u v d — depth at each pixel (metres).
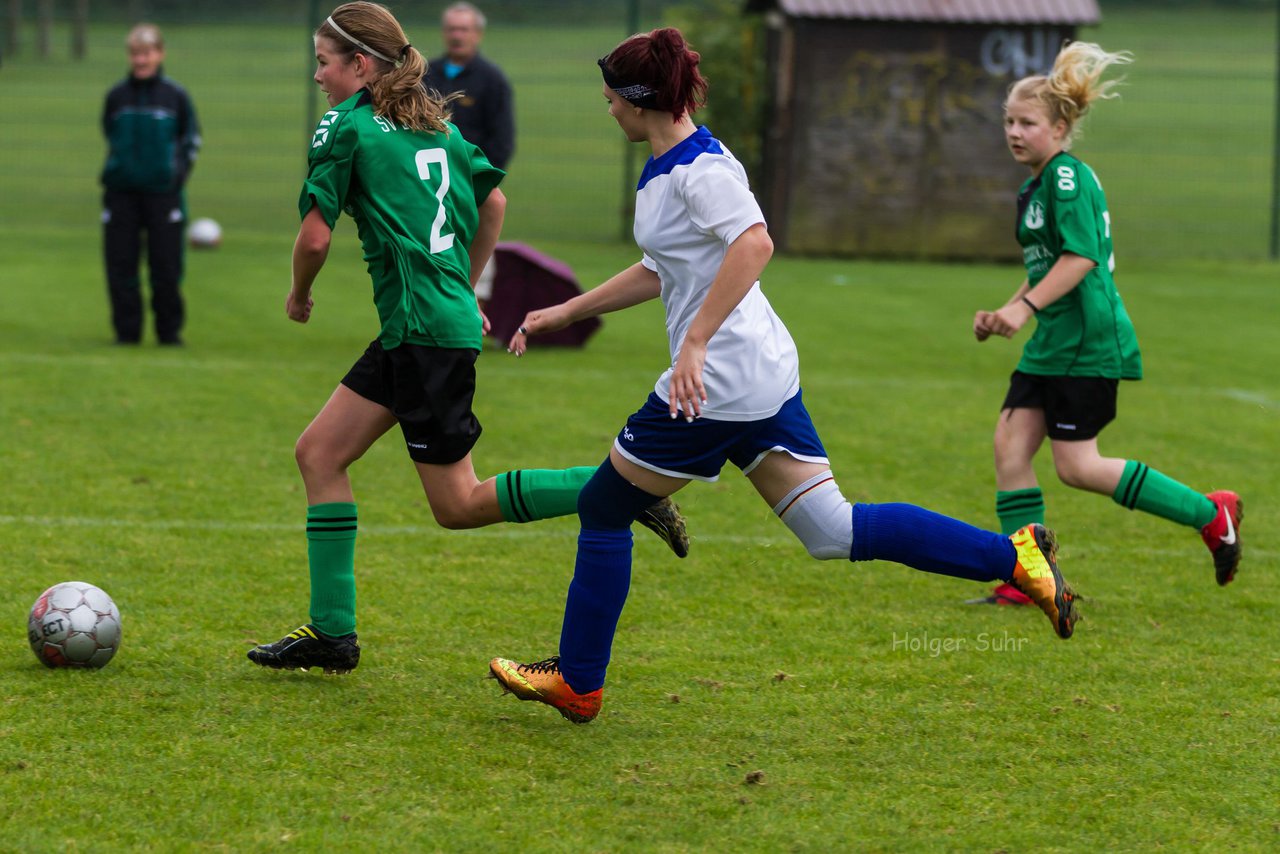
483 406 26.23
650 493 11.20
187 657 13.12
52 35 80.25
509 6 74.81
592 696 11.56
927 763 11.16
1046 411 15.54
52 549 16.50
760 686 12.89
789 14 51.81
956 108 53.38
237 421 24.20
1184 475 22.36
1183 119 95.06
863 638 14.41
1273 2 132.75
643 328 37.66
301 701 12.11
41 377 27.47
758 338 11.04
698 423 10.94
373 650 13.59
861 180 53.59
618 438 11.28
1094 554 17.98
